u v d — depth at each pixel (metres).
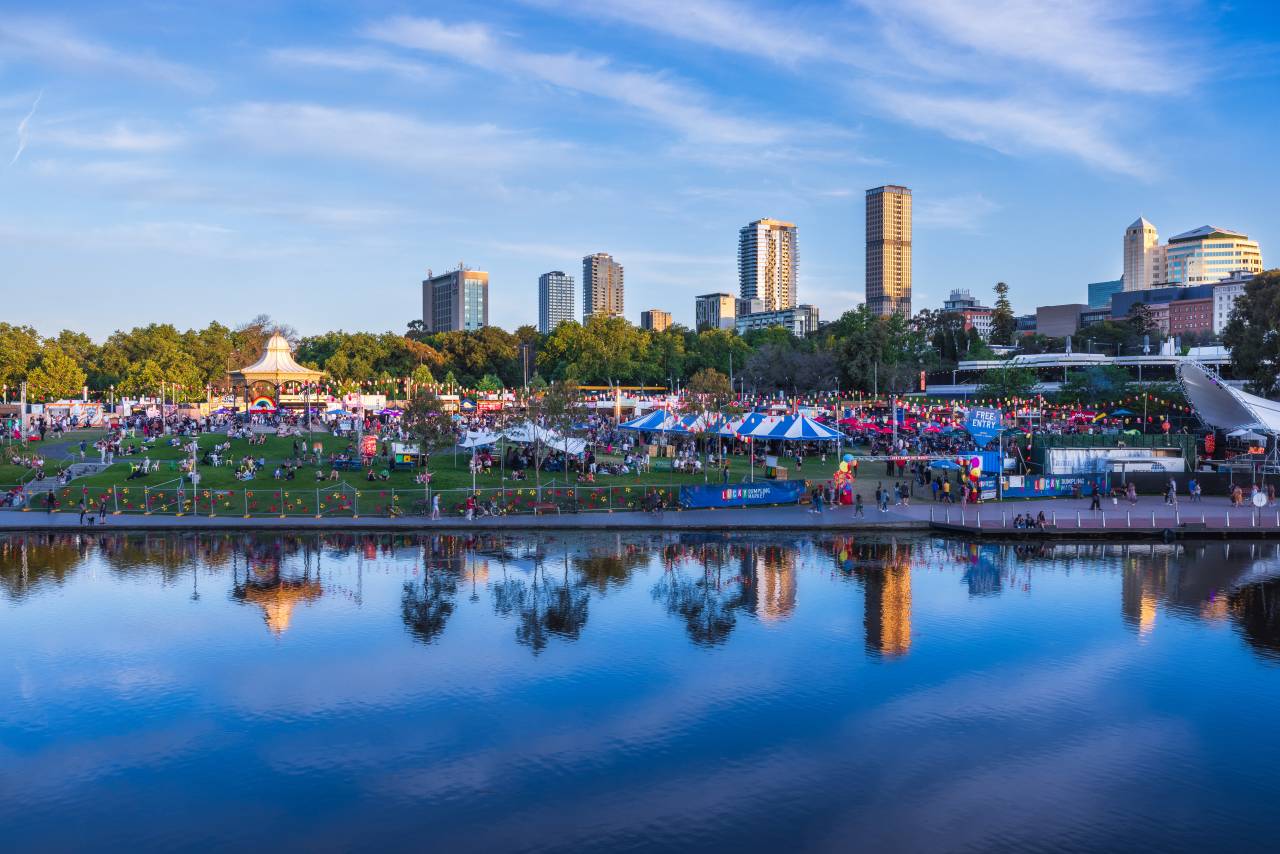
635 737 29.62
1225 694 33.09
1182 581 48.69
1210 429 94.12
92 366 176.00
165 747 28.94
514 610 43.22
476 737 29.61
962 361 199.88
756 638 39.19
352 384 147.38
